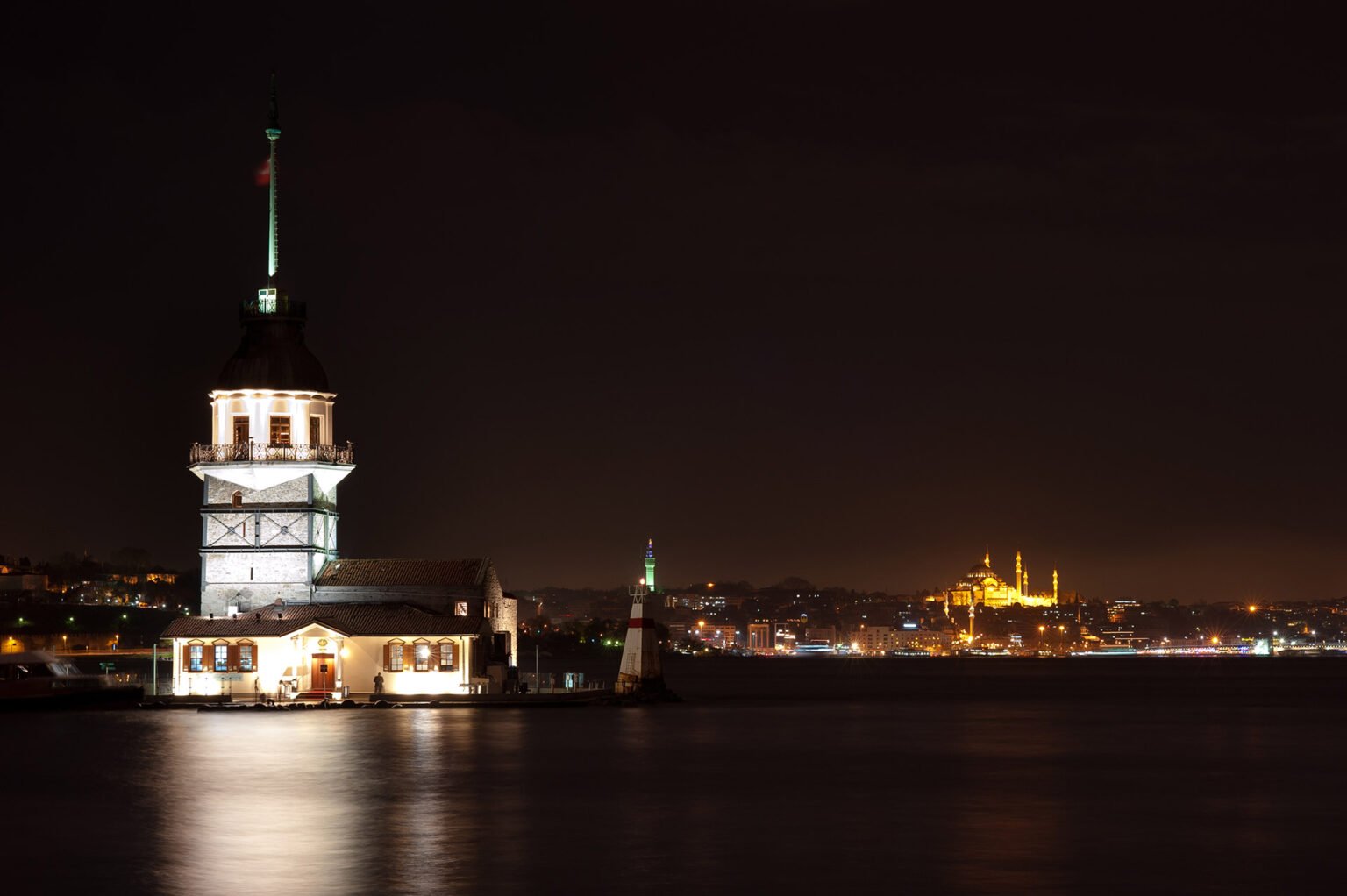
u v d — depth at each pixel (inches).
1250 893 2251.5
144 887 2289.6
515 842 2659.9
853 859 2500.0
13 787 3316.9
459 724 4771.2
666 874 2375.7
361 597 5442.9
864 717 6161.4
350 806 3073.3
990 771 3784.5
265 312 5516.7
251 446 5398.6
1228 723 5841.5
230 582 5433.1
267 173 5570.9
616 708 5866.1
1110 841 2682.1
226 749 4025.6
